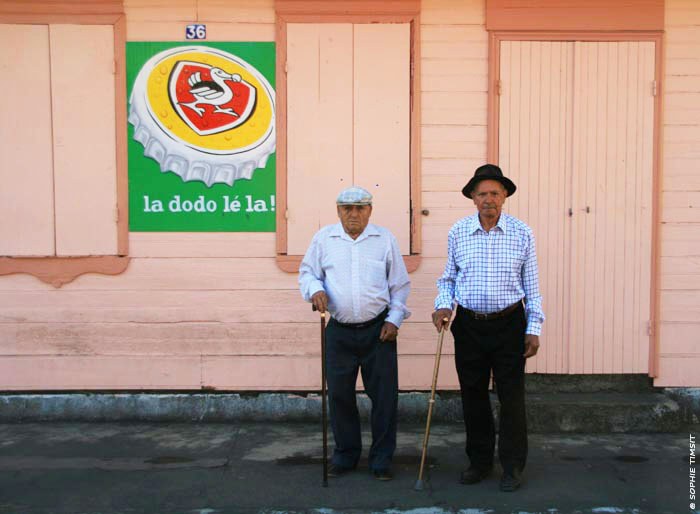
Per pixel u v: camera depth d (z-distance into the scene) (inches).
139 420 206.8
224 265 206.2
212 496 158.6
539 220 205.8
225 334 207.2
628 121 204.8
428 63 204.8
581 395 206.5
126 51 203.2
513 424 161.9
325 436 163.9
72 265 205.2
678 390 208.2
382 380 168.2
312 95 204.2
